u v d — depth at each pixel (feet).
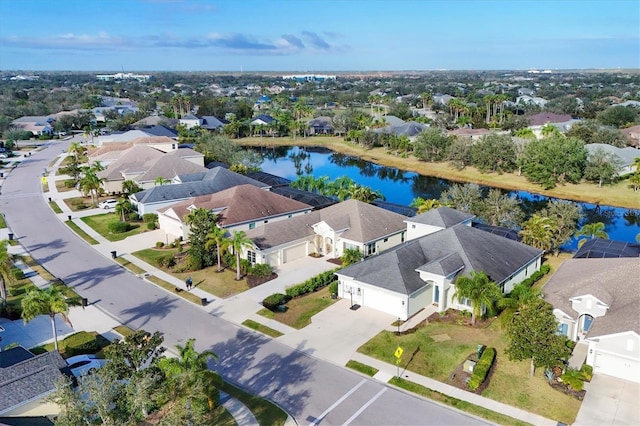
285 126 543.80
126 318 135.85
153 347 89.86
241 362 112.47
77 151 376.68
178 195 231.71
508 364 108.78
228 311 138.62
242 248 171.32
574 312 117.70
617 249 153.28
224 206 201.46
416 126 466.29
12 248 193.36
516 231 187.21
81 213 242.58
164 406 84.84
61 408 77.92
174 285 156.87
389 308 133.69
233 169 301.02
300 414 93.66
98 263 177.99
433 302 139.95
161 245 192.65
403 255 142.41
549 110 572.51
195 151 329.93
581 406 94.58
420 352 114.52
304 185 271.90
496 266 142.51
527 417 91.81
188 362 88.58
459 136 380.37
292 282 157.38
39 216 237.25
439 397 98.17
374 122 505.25
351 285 141.38
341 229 177.99
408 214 208.64
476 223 194.59
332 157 443.73
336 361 112.06
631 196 274.57
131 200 245.24
